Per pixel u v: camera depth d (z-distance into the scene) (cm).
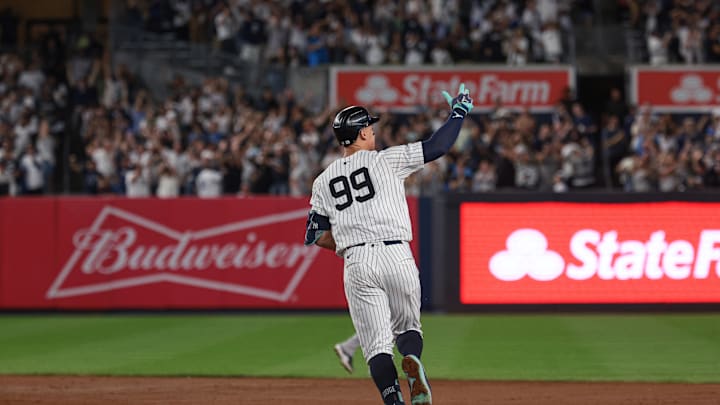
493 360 4150
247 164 7212
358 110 2442
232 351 4497
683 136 7631
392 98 8838
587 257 5878
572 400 3150
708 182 7006
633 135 7681
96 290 6225
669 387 3434
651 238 5859
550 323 5509
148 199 6225
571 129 7294
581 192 5891
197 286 6191
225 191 7050
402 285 2323
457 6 9288
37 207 6266
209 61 9294
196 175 7125
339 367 3988
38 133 8362
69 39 9794
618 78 9456
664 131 7631
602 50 9412
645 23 9394
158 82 9319
